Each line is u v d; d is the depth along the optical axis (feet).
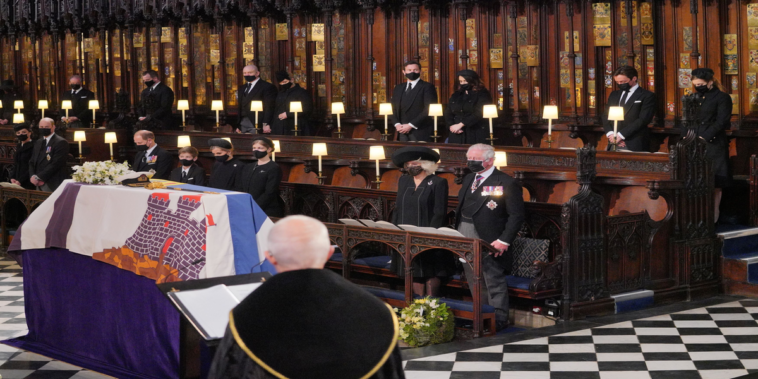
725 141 33.24
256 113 46.70
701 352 22.35
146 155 36.50
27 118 71.00
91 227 20.07
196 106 59.06
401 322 23.68
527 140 43.91
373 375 9.55
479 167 25.71
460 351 22.58
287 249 10.05
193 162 34.42
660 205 29.99
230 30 56.49
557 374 20.44
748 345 23.02
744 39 36.37
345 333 9.66
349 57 50.62
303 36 52.65
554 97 43.11
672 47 38.96
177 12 57.82
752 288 30.01
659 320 26.09
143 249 18.29
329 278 10.05
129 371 19.03
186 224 17.69
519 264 27.63
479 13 45.03
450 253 26.50
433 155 26.68
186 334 15.75
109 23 63.52
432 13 46.73
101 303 19.88
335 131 51.44
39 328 22.47
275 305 9.77
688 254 29.63
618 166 30.94
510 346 23.02
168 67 60.49
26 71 71.20
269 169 31.86
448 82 46.70
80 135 46.32
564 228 26.27
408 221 26.78
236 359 9.61
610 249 27.58
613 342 23.40
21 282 33.37
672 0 38.70
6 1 70.90
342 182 39.73
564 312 26.22
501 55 44.52
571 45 41.96
